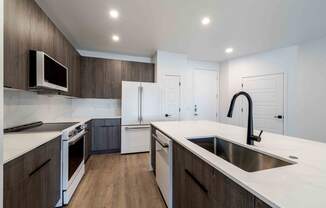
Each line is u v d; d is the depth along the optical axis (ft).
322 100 10.85
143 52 14.08
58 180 5.82
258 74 14.34
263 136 5.18
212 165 2.93
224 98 16.97
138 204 6.23
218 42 11.84
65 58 9.04
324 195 1.85
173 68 14.12
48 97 9.22
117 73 13.32
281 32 10.15
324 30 9.87
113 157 11.57
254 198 2.01
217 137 5.36
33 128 6.64
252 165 3.98
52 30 7.36
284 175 2.39
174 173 5.27
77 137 7.34
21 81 5.11
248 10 7.70
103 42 11.76
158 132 6.89
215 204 2.93
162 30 9.87
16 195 3.47
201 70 17.03
